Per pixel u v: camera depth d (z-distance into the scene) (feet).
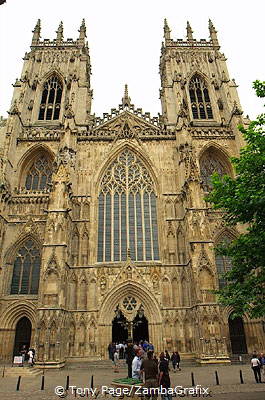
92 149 206.08
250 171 92.53
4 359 154.10
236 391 84.28
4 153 191.72
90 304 161.48
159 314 160.04
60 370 136.77
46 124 226.99
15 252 177.27
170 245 176.45
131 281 165.07
